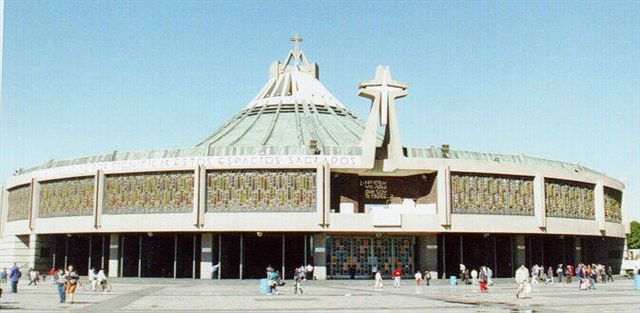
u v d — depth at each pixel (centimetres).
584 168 7156
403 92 6019
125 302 3170
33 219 6544
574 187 6581
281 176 5697
